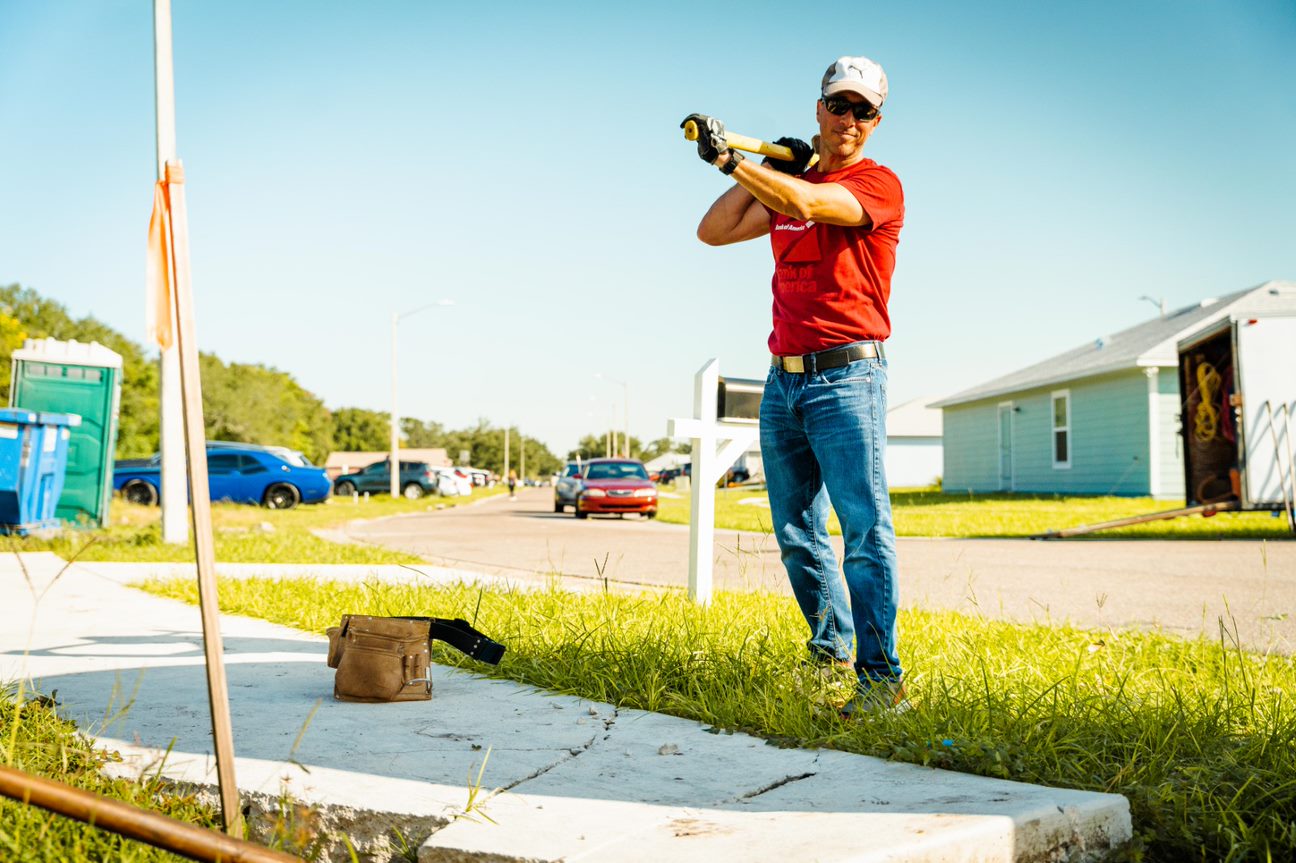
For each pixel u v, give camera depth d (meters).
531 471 150.50
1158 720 3.07
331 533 16.25
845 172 3.50
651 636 4.27
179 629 5.12
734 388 6.13
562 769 2.70
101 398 13.91
